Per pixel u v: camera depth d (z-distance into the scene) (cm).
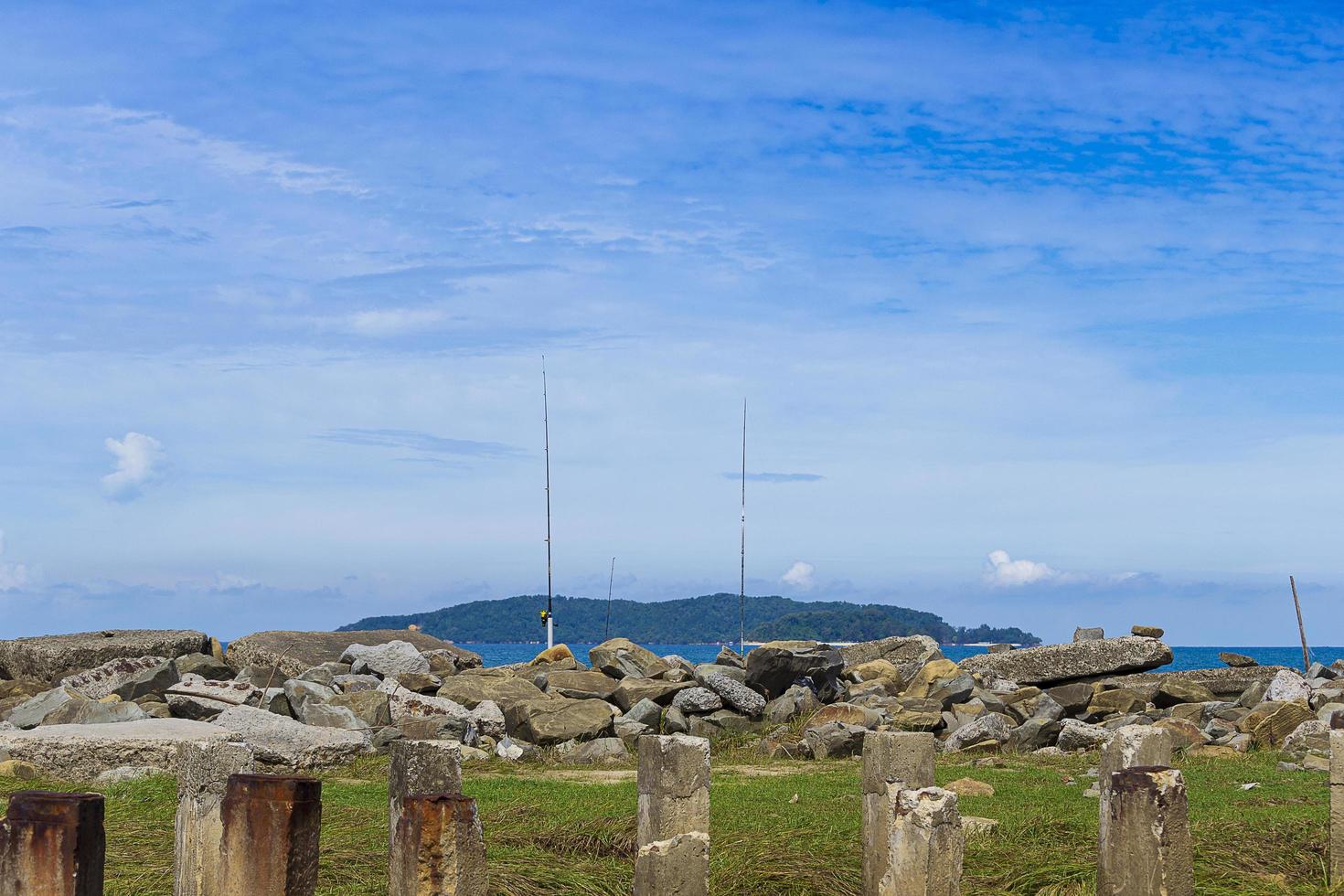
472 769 1947
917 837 938
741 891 1080
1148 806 868
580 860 1180
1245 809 1427
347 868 1117
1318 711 2330
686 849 1019
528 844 1231
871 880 1050
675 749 1023
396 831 814
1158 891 861
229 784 787
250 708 2034
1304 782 1705
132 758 1738
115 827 1264
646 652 2788
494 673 2625
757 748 2259
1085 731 2205
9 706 2400
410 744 982
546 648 3006
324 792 1588
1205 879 1072
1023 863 1145
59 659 2714
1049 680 2747
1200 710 2472
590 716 2262
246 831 776
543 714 2253
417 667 2592
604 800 1512
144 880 1052
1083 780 1752
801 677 2594
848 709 2361
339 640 2877
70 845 722
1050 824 1298
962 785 1598
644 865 1012
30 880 723
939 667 2739
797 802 1543
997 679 2738
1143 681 2689
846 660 3078
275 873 768
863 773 1079
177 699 2181
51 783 1648
